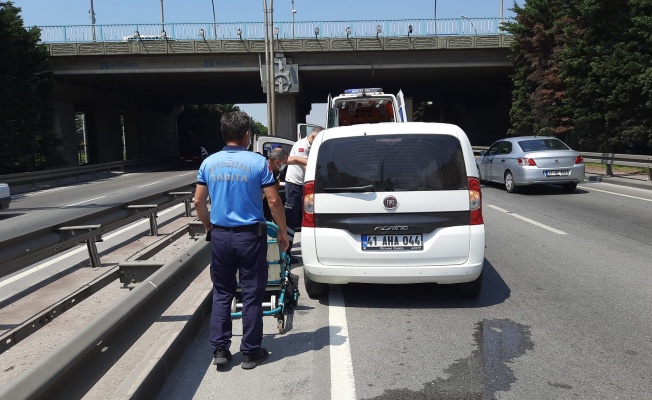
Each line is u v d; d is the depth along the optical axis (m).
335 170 5.24
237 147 4.10
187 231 8.63
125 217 8.23
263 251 4.05
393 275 5.16
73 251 8.23
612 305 5.34
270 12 25.09
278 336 4.70
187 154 40.88
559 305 5.38
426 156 5.18
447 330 4.76
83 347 2.78
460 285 5.50
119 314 3.26
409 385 3.70
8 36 25.17
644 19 18.02
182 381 3.81
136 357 3.81
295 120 31.00
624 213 11.02
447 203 5.14
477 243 5.16
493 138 39.75
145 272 5.30
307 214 5.29
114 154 39.34
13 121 25.73
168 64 29.50
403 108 14.19
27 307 5.41
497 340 4.49
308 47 28.83
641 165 15.38
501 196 14.45
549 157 14.05
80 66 29.39
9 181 21.06
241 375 3.90
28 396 2.28
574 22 21.53
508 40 28.05
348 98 15.25
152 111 46.69
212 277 4.09
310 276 5.38
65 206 15.73
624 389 3.59
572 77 20.95
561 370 3.89
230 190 3.94
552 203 12.81
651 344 4.35
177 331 4.27
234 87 37.31
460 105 45.84
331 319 5.12
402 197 5.13
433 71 30.84
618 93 19.36
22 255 5.21
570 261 7.21
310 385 3.72
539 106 24.70
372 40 28.64
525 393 3.55
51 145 29.30
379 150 5.21
